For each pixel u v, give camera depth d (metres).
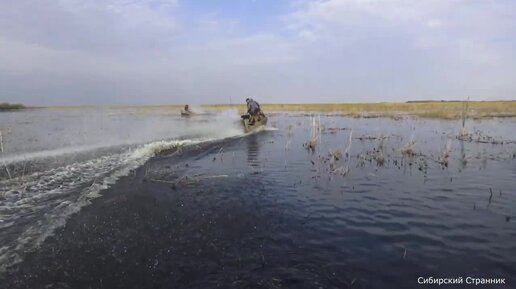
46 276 5.47
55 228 7.25
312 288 5.29
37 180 11.12
